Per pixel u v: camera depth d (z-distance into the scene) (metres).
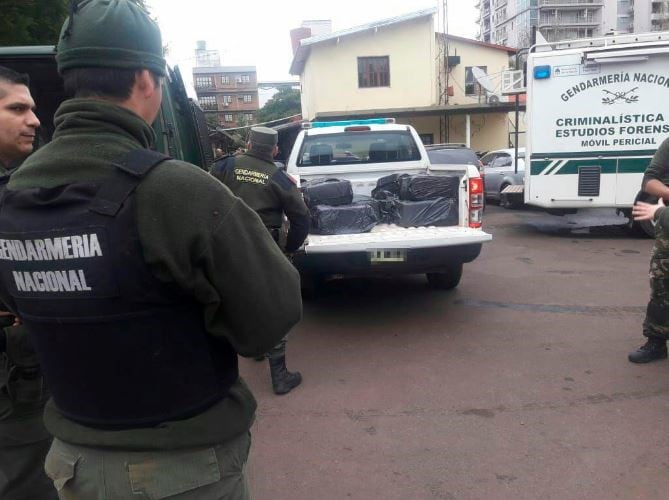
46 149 1.35
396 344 4.87
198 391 1.37
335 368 4.41
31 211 1.31
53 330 1.34
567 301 5.93
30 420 2.23
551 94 8.99
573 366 4.25
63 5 5.57
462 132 24.56
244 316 1.36
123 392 1.32
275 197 3.99
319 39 23.97
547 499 2.73
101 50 1.31
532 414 3.56
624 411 3.54
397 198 5.69
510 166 14.14
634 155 8.84
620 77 8.71
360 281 7.08
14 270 1.36
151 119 1.47
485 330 5.13
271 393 4.03
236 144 14.94
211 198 1.30
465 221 5.34
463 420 3.52
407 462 3.09
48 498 2.33
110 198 1.24
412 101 24.84
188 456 1.36
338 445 3.30
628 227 9.81
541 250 8.80
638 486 2.80
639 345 4.61
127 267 1.24
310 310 5.93
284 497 2.83
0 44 5.16
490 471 2.97
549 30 109.56
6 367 2.14
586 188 9.09
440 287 6.47
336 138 6.56
